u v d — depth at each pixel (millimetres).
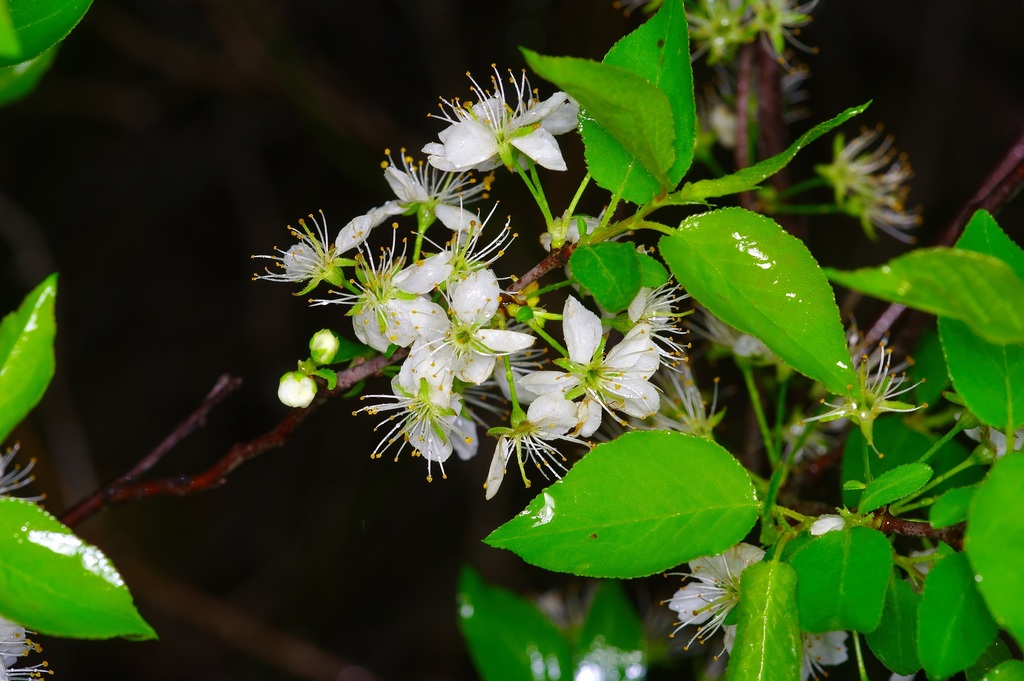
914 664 476
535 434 486
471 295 476
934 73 926
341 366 550
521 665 568
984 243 474
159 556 962
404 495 985
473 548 913
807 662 505
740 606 467
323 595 968
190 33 1008
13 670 494
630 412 485
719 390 691
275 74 934
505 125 485
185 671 948
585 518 474
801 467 548
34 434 897
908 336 557
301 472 1015
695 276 472
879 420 522
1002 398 469
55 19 492
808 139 466
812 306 471
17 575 462
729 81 601
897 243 866
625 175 477
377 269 488
